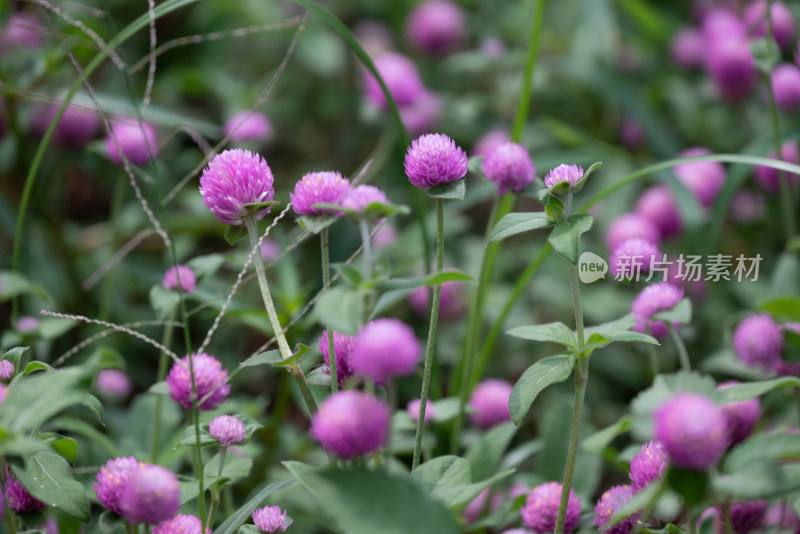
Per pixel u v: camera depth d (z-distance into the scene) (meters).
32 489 0.88
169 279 1.02
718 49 1.54
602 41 1.68
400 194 1.70
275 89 1.92
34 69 1.34
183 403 0.95
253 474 1.12
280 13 2.03
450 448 1.09
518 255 1.54
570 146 1.67
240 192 0.90
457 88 2.00
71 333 1.34
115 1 2.09
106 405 1.15
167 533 0.90
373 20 2.16
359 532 0.84
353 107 1.97
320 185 0.89
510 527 1.02
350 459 0.85
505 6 2.11
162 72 1.93
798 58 1.19
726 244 1.40
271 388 1.34
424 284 0.86
